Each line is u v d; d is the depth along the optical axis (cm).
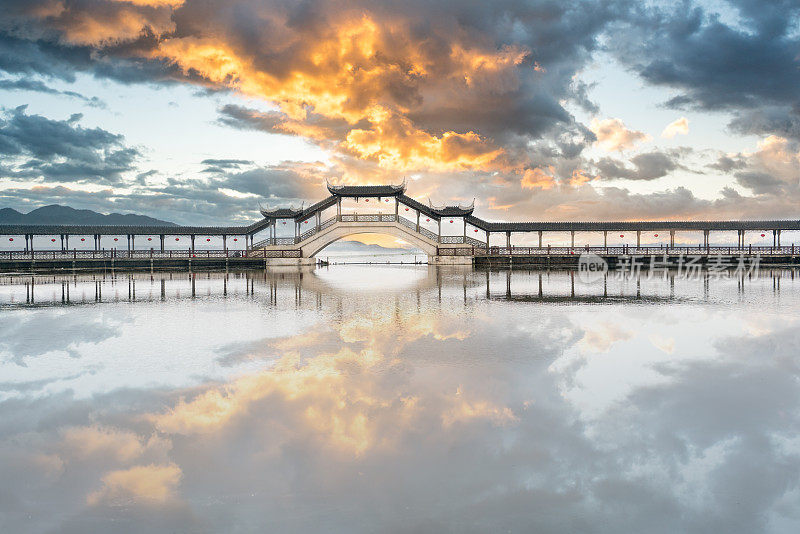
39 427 897
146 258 5884
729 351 1475
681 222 6362
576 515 599
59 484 688
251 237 6719
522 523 582
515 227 6450
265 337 1723
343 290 3453
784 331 1794
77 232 5859
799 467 724
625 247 6216
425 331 1827
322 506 625
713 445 802
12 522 595
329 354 1455
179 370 1282
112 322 2066
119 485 685
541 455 766
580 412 955
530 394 1066
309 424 899
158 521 595
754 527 574
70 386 1148
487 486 672
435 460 751
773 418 922
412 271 5678
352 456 767
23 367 1322
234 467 734
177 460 760
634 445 804
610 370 1260
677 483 677
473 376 1209
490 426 886
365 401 1027
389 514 604
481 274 5038
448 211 6378
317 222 6506
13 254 5500
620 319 2084
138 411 978
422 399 1036
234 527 580
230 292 3356
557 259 6128
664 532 564
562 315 2203
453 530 569
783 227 6175
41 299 2944
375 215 6438
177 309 2473
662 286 3625
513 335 1741
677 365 1310
